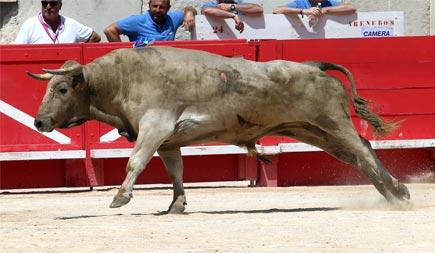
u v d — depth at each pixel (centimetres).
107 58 1827
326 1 2573
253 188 2427
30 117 2462
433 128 2514
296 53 2464
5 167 2497
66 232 1591
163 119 1800
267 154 2477
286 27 2516
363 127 2480
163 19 2506
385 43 2494
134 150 1794
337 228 1586
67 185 2498
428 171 2548
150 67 1809
